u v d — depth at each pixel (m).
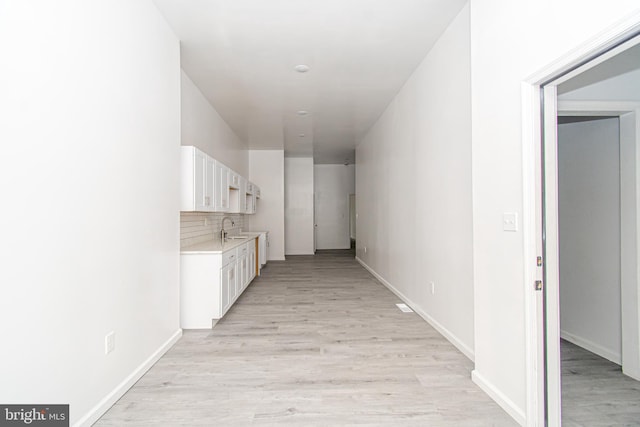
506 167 1.92
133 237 2.22
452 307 2.93
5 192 1.29
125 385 2.11
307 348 2.87
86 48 1.75
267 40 3.14
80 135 1.70
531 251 1.73
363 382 2.27
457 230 2.81
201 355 2.71
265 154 8.47
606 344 2.72
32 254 1.41
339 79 4.07
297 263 7.91
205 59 3.52
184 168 3.26
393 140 4.78
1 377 1.29
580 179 3.00
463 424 1.81
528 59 1.72
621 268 2.49
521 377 1.81
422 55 3.48
